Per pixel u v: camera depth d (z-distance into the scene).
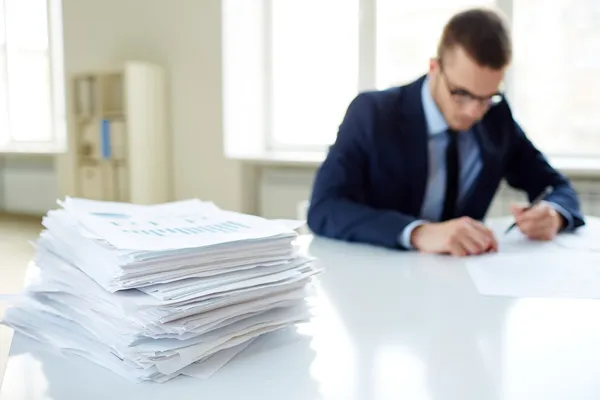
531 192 1.61
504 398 0.45
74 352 0.54
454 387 0.47
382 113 1.43
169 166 4.18
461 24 1.33
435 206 1.53
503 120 1.61
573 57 3.21
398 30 3.65
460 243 1.08
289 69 3.99
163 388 0.47
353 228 1.19
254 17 3.98
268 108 4.08
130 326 0.49
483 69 1.28
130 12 4.21
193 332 0.50
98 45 4.40
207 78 3.95
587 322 0.66
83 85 4.24
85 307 0.55
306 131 4.02
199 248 0.54
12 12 5.30
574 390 0.47
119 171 4.06
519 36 3.28
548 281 0.86
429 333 0.61
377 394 0.46
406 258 1.04
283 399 0.45
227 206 3.97
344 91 3.86
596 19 3.15
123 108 4.01
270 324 0.58
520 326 0.64
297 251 0.65
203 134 4.01
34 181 5.41
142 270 0.51
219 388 0.47
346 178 1.36
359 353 0.55
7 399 0.45
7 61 5.39
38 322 0.59
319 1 3.85
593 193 3.00
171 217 0.72
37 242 0.66
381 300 0.75
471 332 0.62
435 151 1.48
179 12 4.00
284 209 3.82
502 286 0.82
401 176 1.43
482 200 1.57
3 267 3.26
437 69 1.40
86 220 0.64
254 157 3.78
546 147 3.33
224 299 0.53
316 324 0.64
